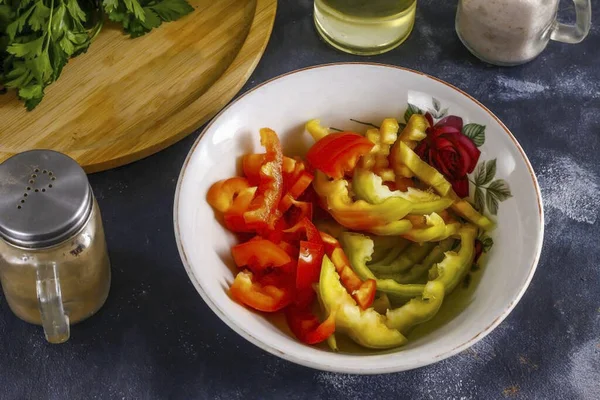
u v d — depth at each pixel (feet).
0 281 1.67
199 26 2.08
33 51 1.86
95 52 2.03
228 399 1.62
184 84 2.00
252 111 1.70
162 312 1.71
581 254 1.79
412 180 1.75
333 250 1.63
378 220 1.65
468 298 1.61
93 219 1.56
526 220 1.60
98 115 1.94
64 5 1.89
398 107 1.76
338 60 2.06
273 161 1.66
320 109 1.76
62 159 1.51
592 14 2.16
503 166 1.66
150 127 1.90
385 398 1.63
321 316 1.62
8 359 1.65
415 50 2.08
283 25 2.11
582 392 1.64
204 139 1.64
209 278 1.53
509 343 1.68
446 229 1.66
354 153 1.66
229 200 1.64
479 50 2.03
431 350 1.45
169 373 1.64
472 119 1.69
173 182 1.87
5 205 1.45
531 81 2.04
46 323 1.51
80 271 1.58
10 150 1.88
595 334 1.70
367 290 1.58
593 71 2.06
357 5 1.95
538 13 1.92
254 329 1.48
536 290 1.75
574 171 1.90
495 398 1.63
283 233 1.66
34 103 1.91
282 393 1.63
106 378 1.64
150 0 2.07
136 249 1.78
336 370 1.43
